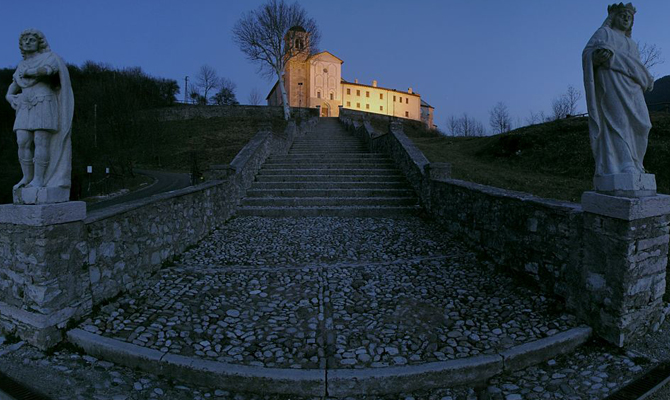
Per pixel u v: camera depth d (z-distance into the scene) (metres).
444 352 3.34
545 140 16.27
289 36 39.19
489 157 17.09
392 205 9.54
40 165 3.54
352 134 22.06
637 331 3.60
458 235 7.01
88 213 4.14
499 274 5.16
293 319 4.01
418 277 5.19
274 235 7.45
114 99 37.44
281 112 44.75
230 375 3.04
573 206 4.12
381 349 3.40
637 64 3.54
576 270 3.90
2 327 3.73
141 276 4.87
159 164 30.53
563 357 3.45
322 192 10.11
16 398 2.74
